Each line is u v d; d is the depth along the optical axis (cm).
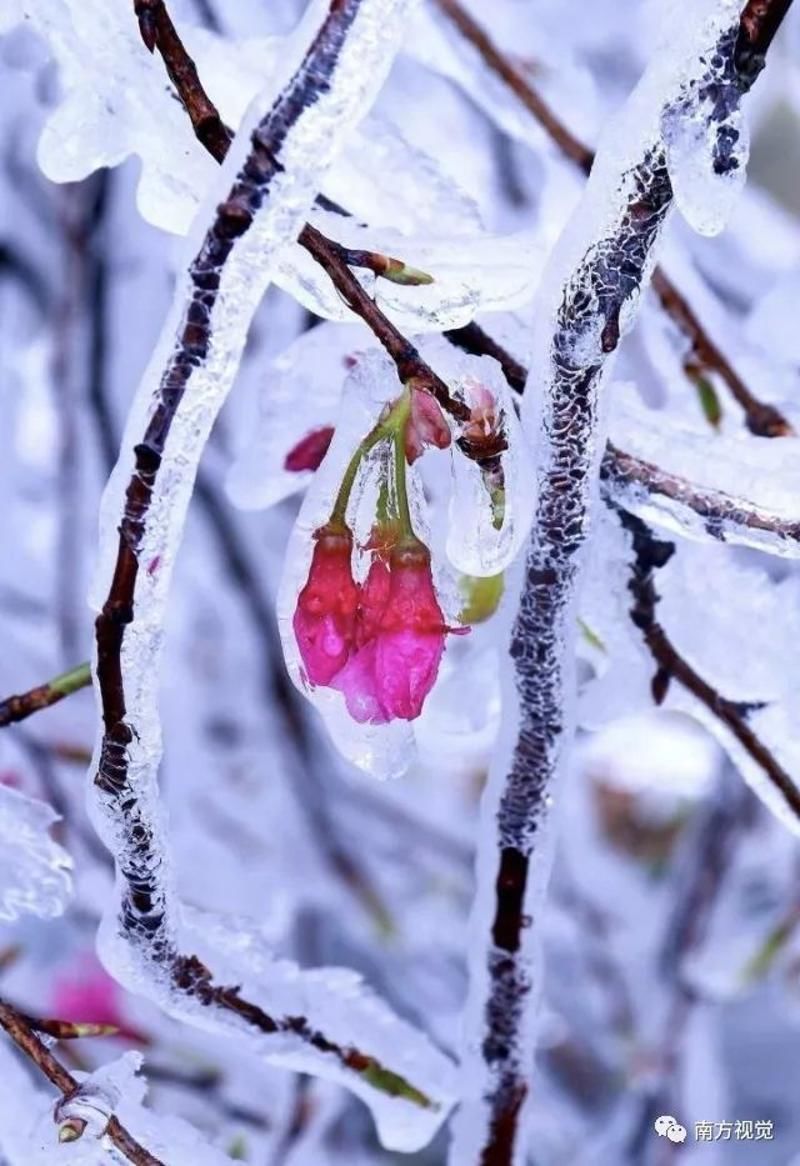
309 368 62
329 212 56
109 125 57
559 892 125
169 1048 94
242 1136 88
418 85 73
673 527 58
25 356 106
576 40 91
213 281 52
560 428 55
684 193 53
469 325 58
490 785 59
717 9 52
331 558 53
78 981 94
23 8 57
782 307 68
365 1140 113
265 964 60
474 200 59
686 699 62
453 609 55
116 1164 56
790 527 57
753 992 119
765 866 115
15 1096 58
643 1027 117
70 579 100
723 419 66
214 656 115
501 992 61
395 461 53
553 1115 118
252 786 114
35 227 101
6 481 108
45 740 93
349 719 54
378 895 113
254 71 59
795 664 61
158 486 53
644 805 131
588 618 62
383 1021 61
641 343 70
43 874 59
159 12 55
